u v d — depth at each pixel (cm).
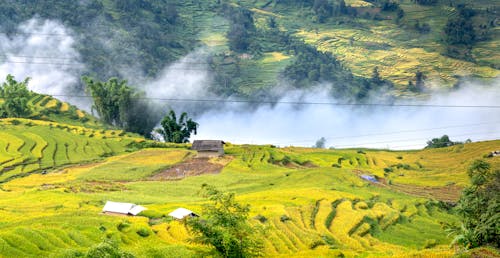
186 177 12444
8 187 10688
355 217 8356
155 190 10694
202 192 10544
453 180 12325
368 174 12912
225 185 11462
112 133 17762
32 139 15225
